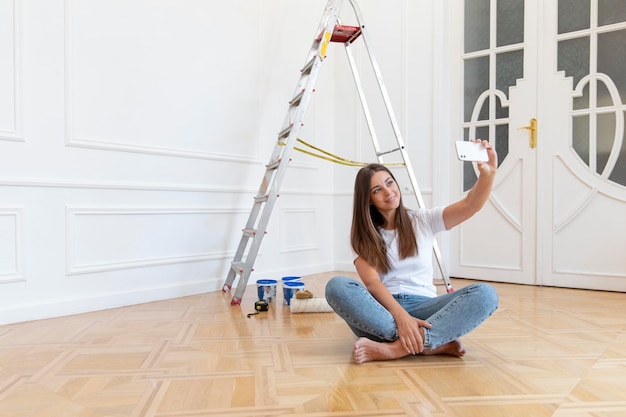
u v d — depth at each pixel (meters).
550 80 3.20
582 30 3.10
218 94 3.06
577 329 1.99
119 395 1.27
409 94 3.61
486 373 1.43
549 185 3.21
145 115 2.66
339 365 1.52
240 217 3.23
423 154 3.56
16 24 2.13
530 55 3.27
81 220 2.39
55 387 1.33
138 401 1.23
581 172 3.10
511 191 3.34
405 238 1.67
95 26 2.43
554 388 1.31
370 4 3.77
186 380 1.38
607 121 3.04
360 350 1.53
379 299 1.60
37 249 2.22
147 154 2.68
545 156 3.22
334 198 4.00
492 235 3.41
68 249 2.33
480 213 3.46
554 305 2.52
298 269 3.65
